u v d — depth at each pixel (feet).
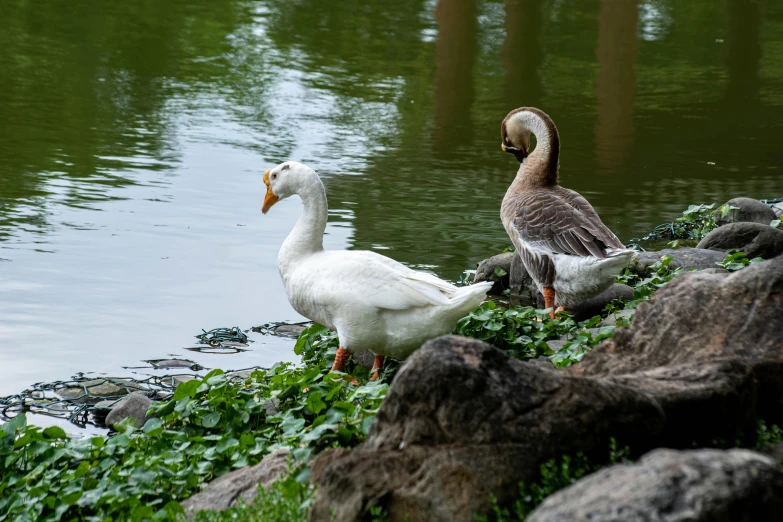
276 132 65.46
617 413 15.31
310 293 28.07
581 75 88.94
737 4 121.80
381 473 15.05
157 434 23.71
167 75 81.82
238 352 33.71
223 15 108.99
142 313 36.81
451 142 65.10
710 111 77.10
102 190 51.62
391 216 48.62
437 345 15.69
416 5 118.32
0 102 70.28
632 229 48.01
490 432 14.88
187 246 44.04
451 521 14.40
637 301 33.04
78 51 88.74
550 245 33.17
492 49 97.91
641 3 121.29
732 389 16.56
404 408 15.58
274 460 20.45
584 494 11.82
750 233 39.91
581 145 66.18
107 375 31.53
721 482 11.51
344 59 91.40
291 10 113.09
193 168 56.29
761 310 18.89
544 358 27.78
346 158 59.88
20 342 33.91
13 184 51.83
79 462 23.82
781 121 73.87
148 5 111.34
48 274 40.01
